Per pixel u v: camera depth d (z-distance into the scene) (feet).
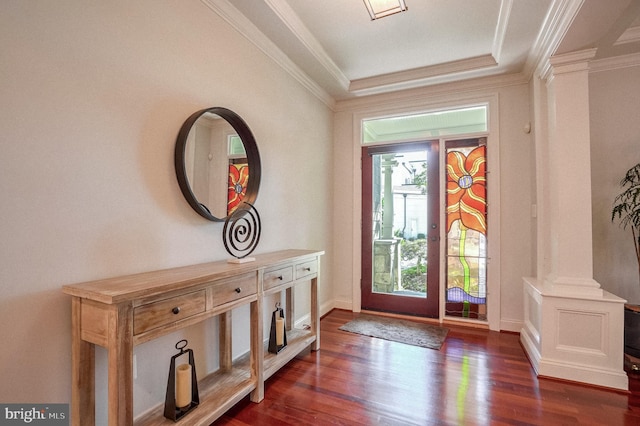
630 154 8.82
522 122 10.09
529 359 8.05
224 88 6.94
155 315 4.17
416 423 5.49
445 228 11.14
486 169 10.55
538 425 5.47
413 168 11.78
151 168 5.33
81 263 4.34
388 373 7.30
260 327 6.24
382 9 7.41
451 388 6.66
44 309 3.97
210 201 6.42
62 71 4.14
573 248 7.37
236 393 5.63
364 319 11.33
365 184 12.48
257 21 7.45
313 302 8.59
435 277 11.32
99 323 3.86
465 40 8.77
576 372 6.95
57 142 4.09
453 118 11.67
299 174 10.16
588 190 7.30
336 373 7.29
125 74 4.93
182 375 5.02
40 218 3.92
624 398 6.33
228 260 6.44
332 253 12.67
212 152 6.50
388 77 11.06
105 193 4.64
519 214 10.06
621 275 8.84
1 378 3.62
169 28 5.67
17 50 3.71
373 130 12.78
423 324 10.80
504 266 10.22
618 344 6.74
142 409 5.24
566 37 6.83
